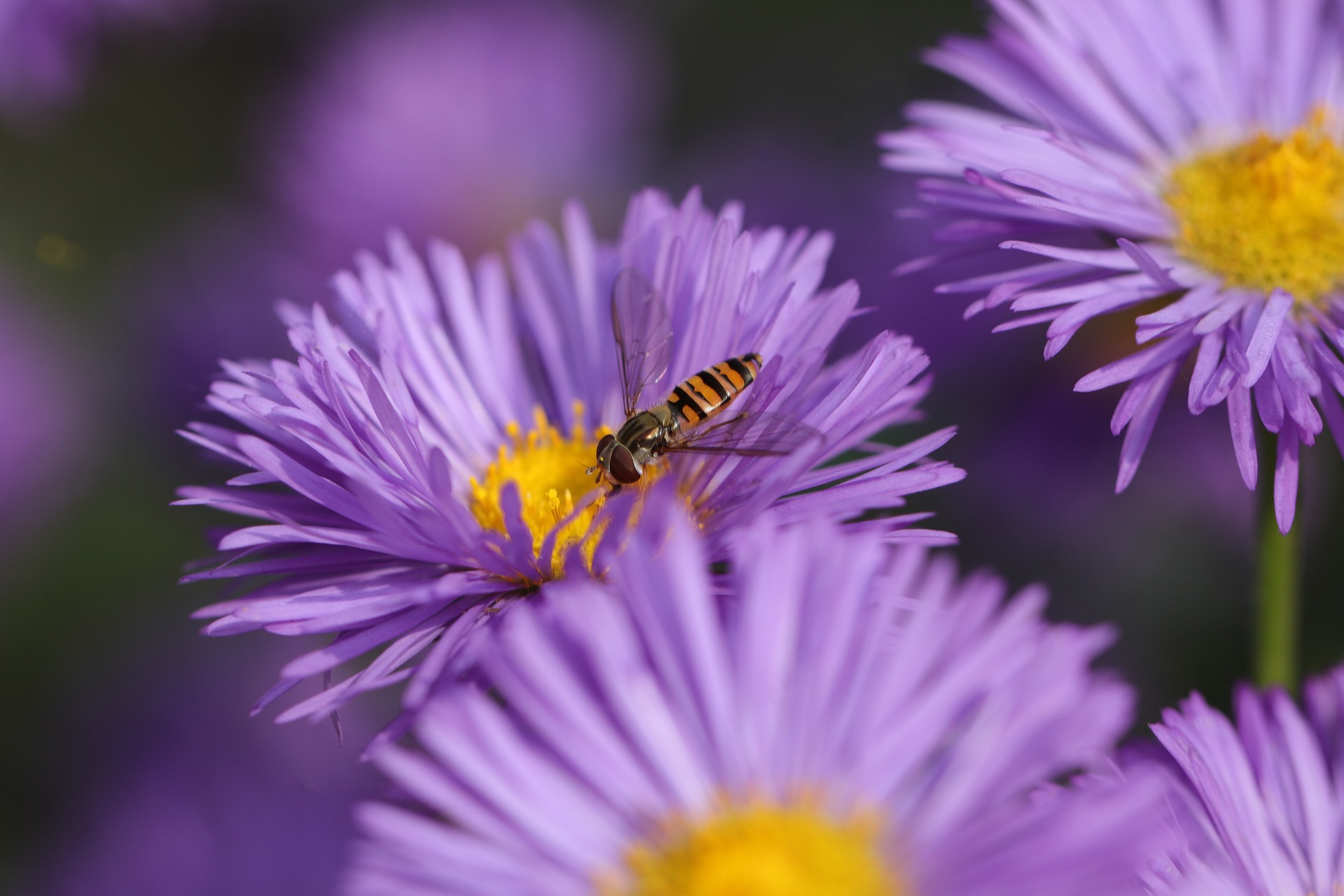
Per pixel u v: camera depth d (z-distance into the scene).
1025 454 0.29
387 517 0.21
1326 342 0.23
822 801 0.20
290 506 0.22
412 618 0.22
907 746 0.20
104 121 0.35
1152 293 0.23
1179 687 0.28
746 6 0.38
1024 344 0.29
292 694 0.24
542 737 0.20
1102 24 0.25
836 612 0.20
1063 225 0.23
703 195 0.32
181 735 0.28
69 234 0.35
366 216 0.34
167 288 0.33
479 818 0.20
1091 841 0.20
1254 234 0.24
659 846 0.20
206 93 0.35
